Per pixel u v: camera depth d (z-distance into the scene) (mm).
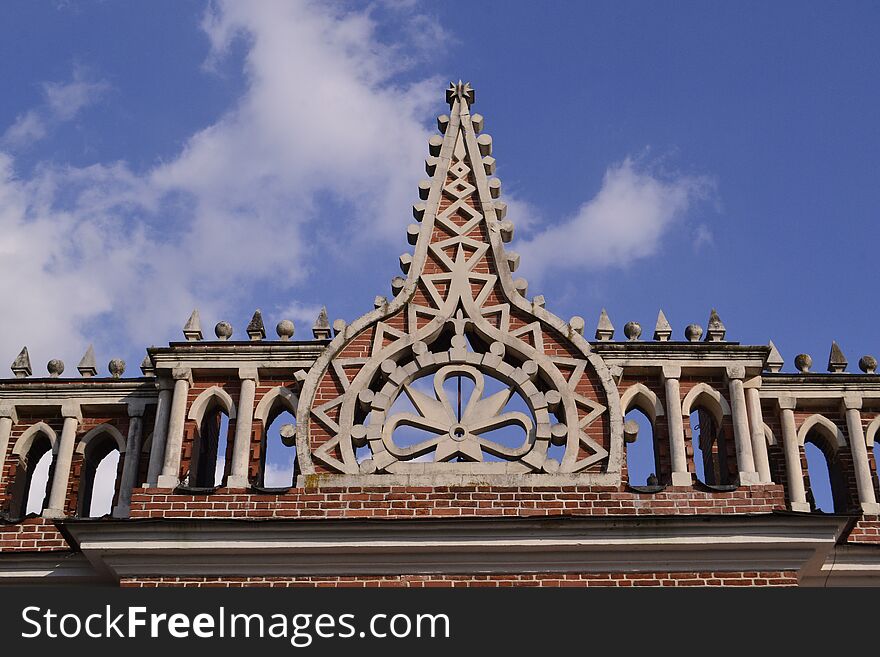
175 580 18828
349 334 20984
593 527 18703
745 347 21203
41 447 22672
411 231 22203
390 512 19172
